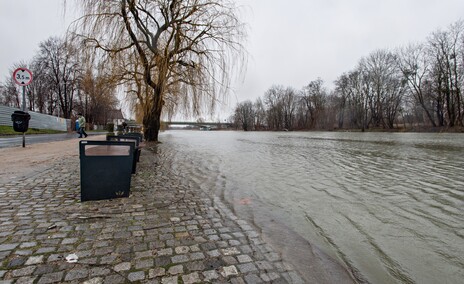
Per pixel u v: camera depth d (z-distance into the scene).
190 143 20.36
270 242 2.77
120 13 9.93
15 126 9.52
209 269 2.08
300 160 10.17
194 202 3.98
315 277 2.13
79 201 3.61
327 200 4.61
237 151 13.90
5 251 2.17
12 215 2.99
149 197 4.06
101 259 2.13
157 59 11.51
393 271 2.33
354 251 2.70
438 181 6.16
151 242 2.49
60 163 6.42
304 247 2.71
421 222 3.56
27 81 9.40
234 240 2.67
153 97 13.68
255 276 2.02
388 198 4.74
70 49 9.40
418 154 12.12
